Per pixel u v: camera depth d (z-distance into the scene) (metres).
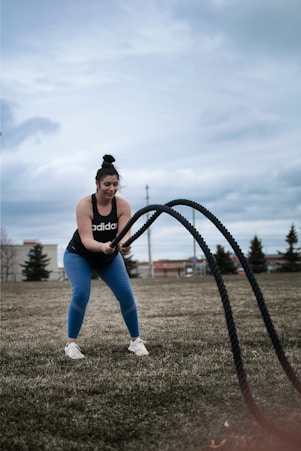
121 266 4.36
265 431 2.27
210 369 3.57
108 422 2.46
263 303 2.77
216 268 2.62
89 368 3.71
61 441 2.22
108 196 4.15
